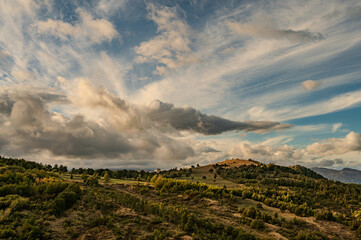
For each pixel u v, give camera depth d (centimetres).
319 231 9088
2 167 10338
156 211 7650
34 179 8500
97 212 6284
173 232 5834
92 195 7762
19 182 7219
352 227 9669
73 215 5738
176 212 7656
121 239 4812
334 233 9088
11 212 4988
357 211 12494
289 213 11656
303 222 9981
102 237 4788
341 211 13225
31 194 6431
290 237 7744
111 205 7119
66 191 6706
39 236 4275
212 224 7388
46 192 6669
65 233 4728
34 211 5350
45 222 4888
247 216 10069
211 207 11412
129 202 8156
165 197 13500
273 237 7544
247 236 6588
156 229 5697
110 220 5669
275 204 12744
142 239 5012
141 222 6106
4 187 6206
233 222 8912
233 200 12975
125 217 6356
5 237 4031
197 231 6250
